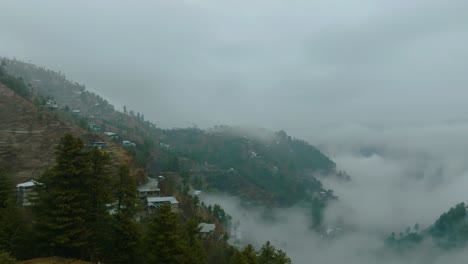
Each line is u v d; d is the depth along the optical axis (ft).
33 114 341.82
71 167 134.41
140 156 416.87
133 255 142.20
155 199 286.05
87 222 140.97
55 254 139.23
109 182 146.51
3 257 119.75
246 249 151.02
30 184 219.61
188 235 163.63
